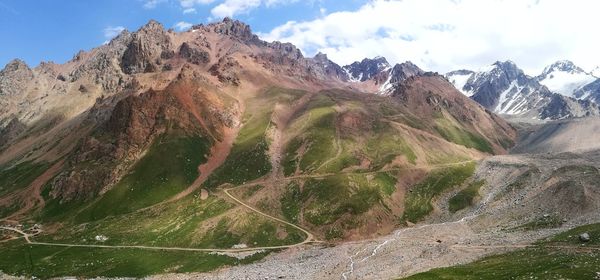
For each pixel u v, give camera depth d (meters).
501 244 159.12
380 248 187.88
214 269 198.75
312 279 159.00
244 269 193.12
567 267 115.19
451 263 145.38
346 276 153.00
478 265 134.25
